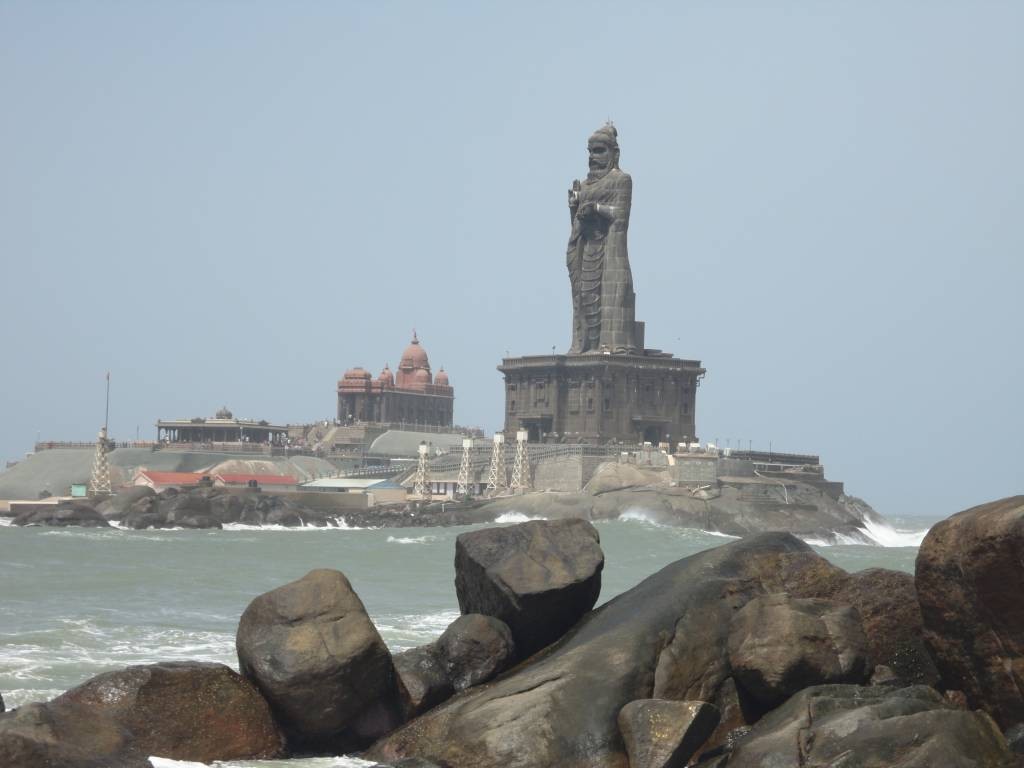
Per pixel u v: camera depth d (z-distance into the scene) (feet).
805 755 247.50
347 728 296.71
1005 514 263.90
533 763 269.44
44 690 365.20
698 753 276.00
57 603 652.48
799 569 312.09
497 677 307.58
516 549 320.91
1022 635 264.72
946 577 272.51
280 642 293.84
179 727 284.00
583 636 299.99
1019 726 266.57
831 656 282.36
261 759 288.10
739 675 284.61
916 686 269.44
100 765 258.37
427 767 273.33
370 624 296.92
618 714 275.59
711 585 304.09
